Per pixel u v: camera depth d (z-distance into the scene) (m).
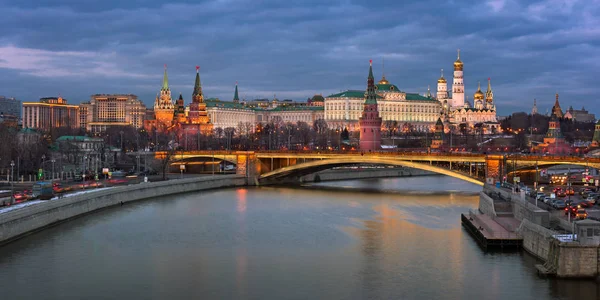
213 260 135.50
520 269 121.62
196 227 170.00
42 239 150.88
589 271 110.56
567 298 105.06
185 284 118.62
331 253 141.00
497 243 136.25
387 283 118.25
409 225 172.38
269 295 112.44
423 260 132.88
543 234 123.50
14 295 111.50
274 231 165.25
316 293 113.38
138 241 151.88
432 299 109.06
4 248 141.50
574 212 134.38
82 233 158.75
